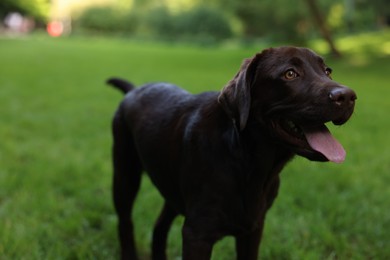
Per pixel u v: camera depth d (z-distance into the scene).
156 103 3.09
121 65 20.03
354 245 3.83
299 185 4.86
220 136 2.49
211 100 2.66
